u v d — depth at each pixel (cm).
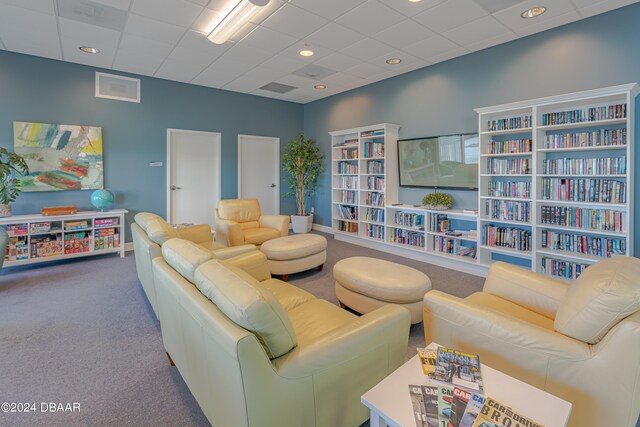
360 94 565
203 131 566
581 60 325
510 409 102
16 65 409
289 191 682
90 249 438
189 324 141
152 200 521
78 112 453
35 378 191
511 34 357
